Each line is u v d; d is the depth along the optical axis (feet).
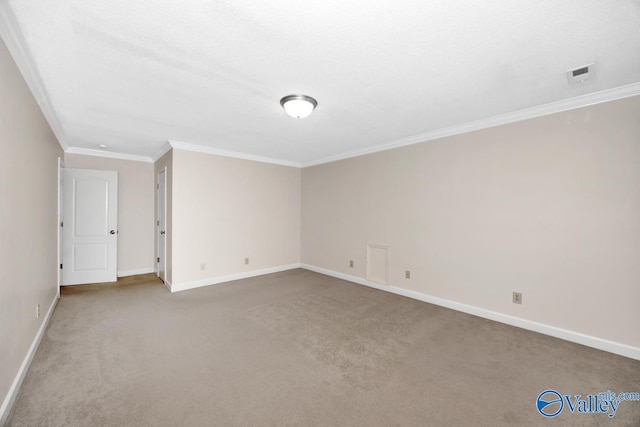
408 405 5.69
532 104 8.68
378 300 12.16
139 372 6.73
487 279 10.16
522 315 9.35
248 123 10.41
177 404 5.65
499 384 6.37
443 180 11.40
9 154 5.62
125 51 5.89
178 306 11.30
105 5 4.55
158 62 6.31
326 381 6.47
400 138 12.49
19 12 4.68
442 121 10.23
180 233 13.48
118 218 15.74
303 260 18.43
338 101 8.41
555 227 8.70
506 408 5.61
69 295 12.51
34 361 7.12
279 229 17.61
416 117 9.81
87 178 14.26
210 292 13.19
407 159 12.67
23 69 6.28
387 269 13.46
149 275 16.16
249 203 16.14
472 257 10.56
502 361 7.32
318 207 17.38
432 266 11.78
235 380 6.48
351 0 4.42
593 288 8.06
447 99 8.30
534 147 9.07
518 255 9.43
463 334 8.87
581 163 8.23
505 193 9.70
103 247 14.66
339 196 16.01
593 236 8.05
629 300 7.53
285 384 6.35
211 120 10.08
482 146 10.25
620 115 7.62
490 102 8.52
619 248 7.67
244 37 5.42
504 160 9.72
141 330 9.05
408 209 12.64
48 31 5.21
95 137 12.33
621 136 7.61
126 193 15.97
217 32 5.26
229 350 7.84
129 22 4.98
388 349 7.94
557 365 7.13
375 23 5.00
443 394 6.03
